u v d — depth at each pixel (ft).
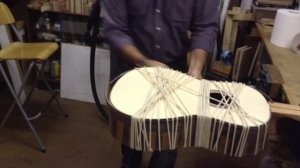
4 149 7.01
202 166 6.86
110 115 3.12
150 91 3.33
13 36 8.27
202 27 4.68
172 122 2.91
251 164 6.94
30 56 6.82
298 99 4.13
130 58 4.33
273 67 5.03
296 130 4.23
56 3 8.27
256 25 7.41
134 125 2.91
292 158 4.17
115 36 4.47
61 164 6.72
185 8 4.42
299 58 5.50
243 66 7.77
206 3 4.54
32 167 6.58
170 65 4.89
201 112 3.00
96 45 8.07
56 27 8.73
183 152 7.21
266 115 3.06
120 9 4.45
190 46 4.68
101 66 8.42
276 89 4.60
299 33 5.76
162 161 4.02
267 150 4.25
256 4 7.75
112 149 7.23
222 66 7.86
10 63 8.09
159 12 4.45
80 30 8.70
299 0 7.22
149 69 3.81
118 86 3.40
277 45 6.06
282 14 5.82
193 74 3.97
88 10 8.20
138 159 5.75
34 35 8.95
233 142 2.94
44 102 8.76
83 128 7.86
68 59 8.68
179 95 3.29
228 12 7.86
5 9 7.13
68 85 8.87
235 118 2.97
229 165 6.92
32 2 8.38
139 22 4.52
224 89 3.47
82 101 8.91
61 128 7.81
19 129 7.69
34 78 9.09
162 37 4.59
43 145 7.20
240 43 8.14
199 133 3.01
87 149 7.19
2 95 8.90
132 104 3.10
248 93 3.42
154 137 2.94
